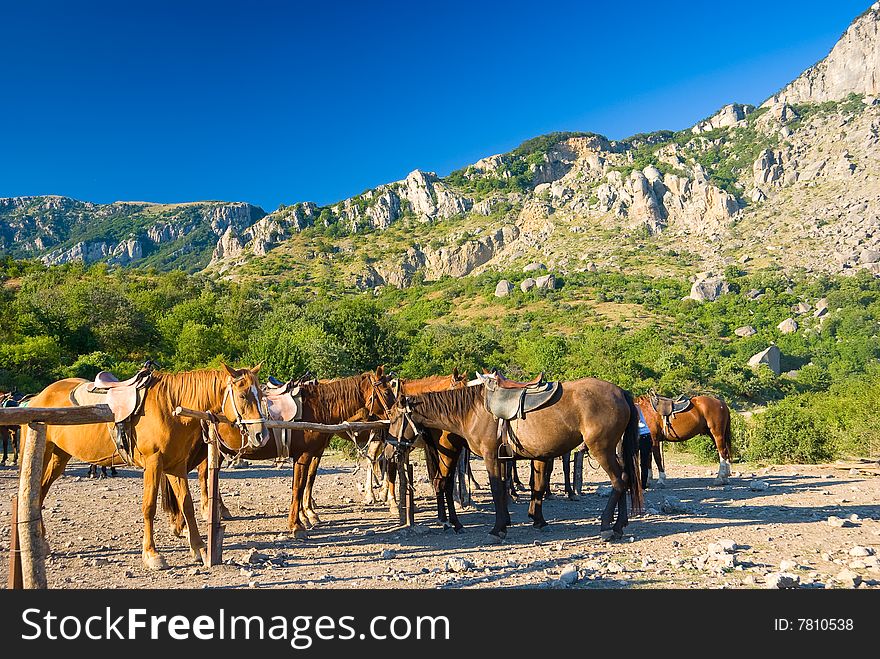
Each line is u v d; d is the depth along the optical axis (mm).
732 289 144500
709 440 19234
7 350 37375
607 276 165500
